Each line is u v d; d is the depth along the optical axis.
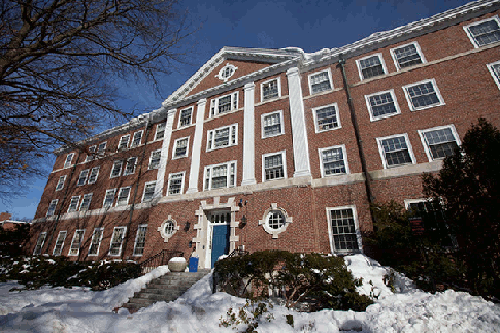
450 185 7.43
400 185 11.92
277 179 14.14
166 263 15.29
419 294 6.37
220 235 15.18
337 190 13.06
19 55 7.48
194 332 5.45
